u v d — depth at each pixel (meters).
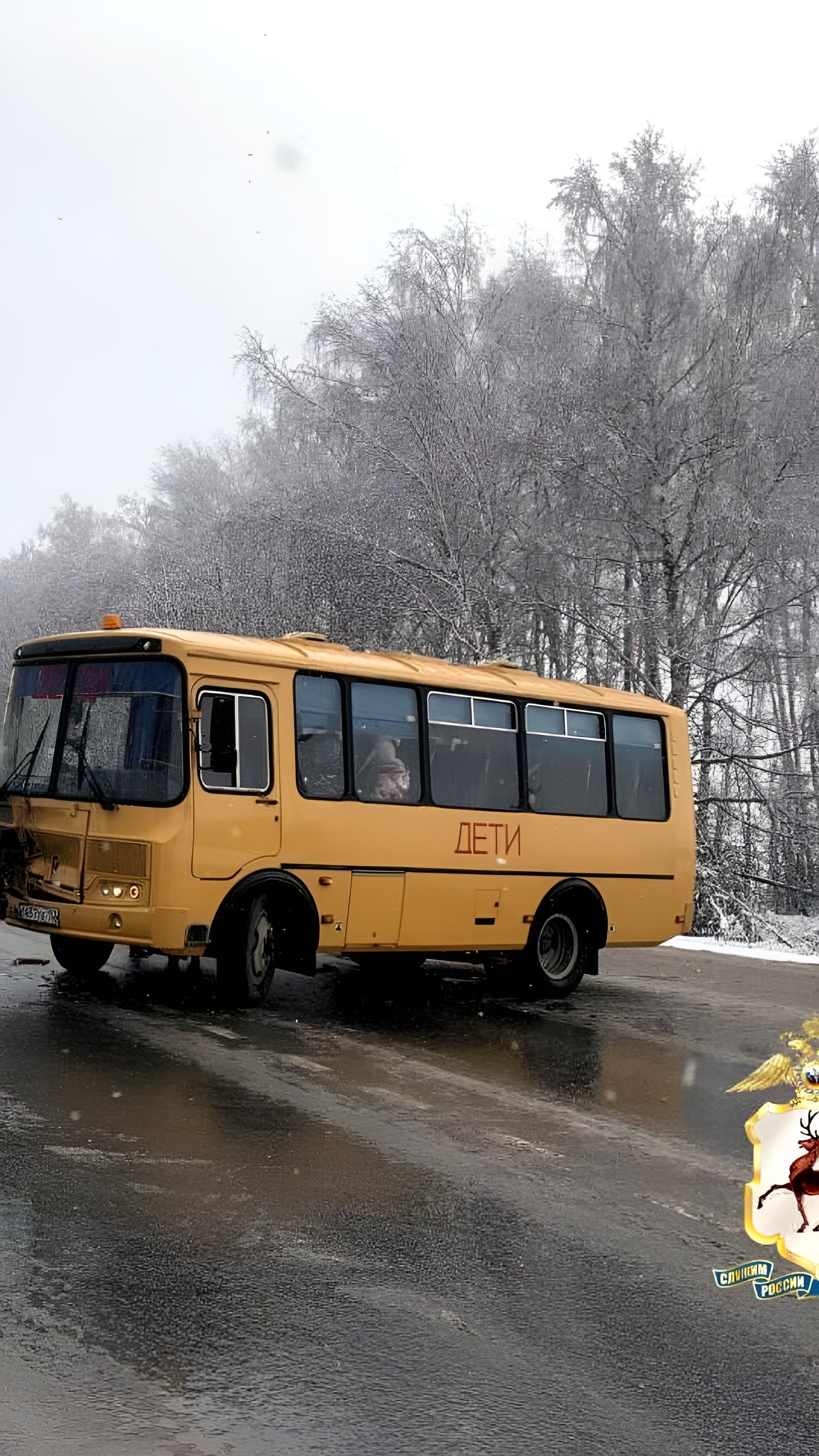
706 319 28.45
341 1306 5.28
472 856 13.51
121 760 11.35
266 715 11.84
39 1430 4.15
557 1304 5.47
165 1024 10.59
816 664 27.34
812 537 26.52
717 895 27.56
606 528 28.09
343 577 29.14
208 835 11.22
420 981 14.71
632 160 29.70
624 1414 4.52
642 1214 6.72
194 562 33.62
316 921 12.09
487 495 27.86
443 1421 4.38
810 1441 4.38
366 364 31.23
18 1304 5.07
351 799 12.45
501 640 28.41
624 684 28.45
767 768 28.36
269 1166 7.06
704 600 27.61
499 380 30.30
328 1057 9.91
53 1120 7.57
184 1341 4.86
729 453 26.92
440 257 32.59
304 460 33.22
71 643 11.95
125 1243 5.79
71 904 11.36
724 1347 5.14
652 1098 9.30
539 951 14.20
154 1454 4.05
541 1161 7.55
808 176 29.89
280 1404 4.43
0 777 12.23
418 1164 7.31
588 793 14.94
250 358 32.28
